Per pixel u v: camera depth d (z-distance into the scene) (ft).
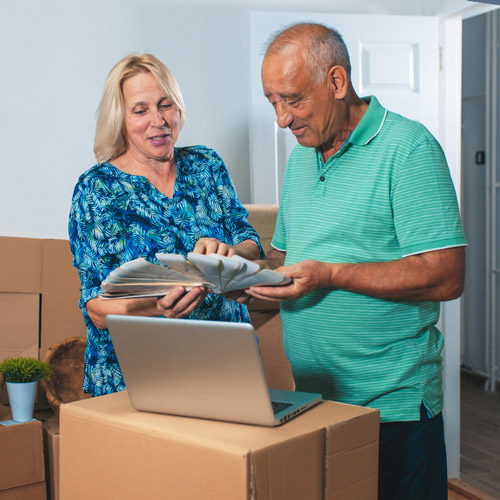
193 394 3.36
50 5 8.53
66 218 8.78
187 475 3.10
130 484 3.37
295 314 4.68
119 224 5.22
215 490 2.99
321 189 4.63
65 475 3.73
